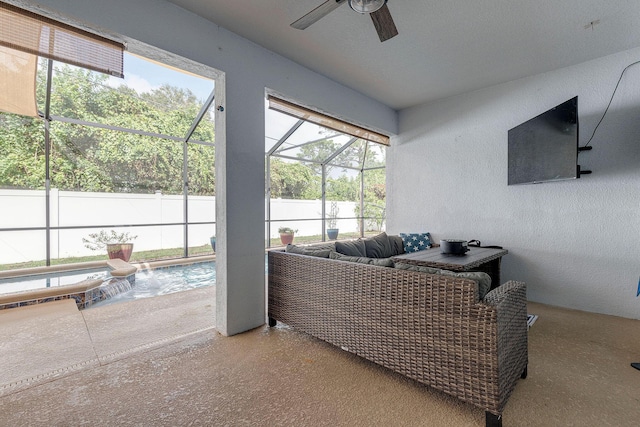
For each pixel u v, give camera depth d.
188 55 2.19
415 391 1.67
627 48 2.73
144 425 1.40
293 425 1.40
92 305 3.43
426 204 4.18
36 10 1.69
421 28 2.41
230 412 1.49
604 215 2.88
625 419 1.44
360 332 1.88
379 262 1.91
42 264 5.57
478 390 1.38
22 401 1.56
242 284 2.50
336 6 1.74
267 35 2.51
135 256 6.52
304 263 2.27
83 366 1.91
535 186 3.28
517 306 1.59
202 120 5.98
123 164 6.24
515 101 3.41
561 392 1.66
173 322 2.70
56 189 5.70
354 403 1.56
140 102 5.91
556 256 3.15
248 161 2.56
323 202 7.84
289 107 3.07
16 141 5.42
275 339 2.34
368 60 2.95
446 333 1.48
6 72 3.16
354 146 7.20
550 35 2.51
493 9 2.17
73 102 5.17
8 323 2.63
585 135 2.98
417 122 4.27
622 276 2.80
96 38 1.90
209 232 7.52
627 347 2.20
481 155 3.67
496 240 3.56
